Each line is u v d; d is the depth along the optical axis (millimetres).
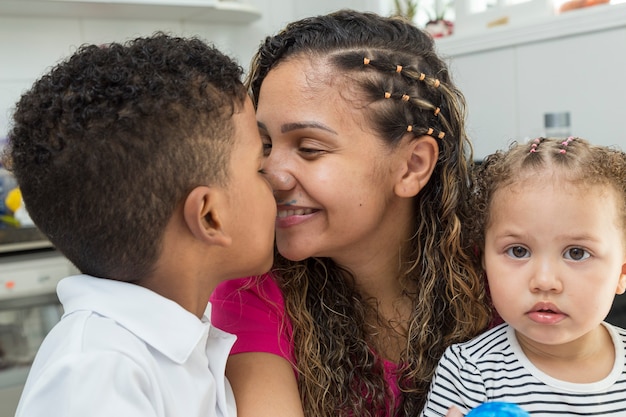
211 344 838
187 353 745
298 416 837
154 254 734
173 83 708
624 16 1902
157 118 693
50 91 702
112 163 684
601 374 804
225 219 757
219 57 779
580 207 772
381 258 963
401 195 914
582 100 2059
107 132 678
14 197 2473
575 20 2045
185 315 754
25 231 2328
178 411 728
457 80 2488
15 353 2254
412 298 994
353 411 919
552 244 780
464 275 971
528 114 2238
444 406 846
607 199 788
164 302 744
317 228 869
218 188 746
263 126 873
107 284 746
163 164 703
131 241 719
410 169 930
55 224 721
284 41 918
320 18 948
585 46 2033
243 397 838
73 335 697
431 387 890
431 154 933
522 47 2238
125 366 677
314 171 844
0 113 2668
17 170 716
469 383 833
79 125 676
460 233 975
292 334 939
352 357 942
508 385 812
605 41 1971
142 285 765
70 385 651
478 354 850
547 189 787
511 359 828
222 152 743
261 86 894
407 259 987
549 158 813
